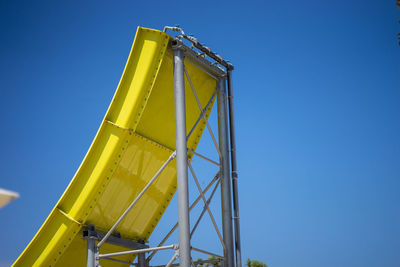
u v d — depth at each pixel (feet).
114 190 44.57
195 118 51.57
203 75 50.34
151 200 50.55
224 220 49.73
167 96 46.09
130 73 42.22
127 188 46.09
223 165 51.13
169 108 46.88
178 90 42.27
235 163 51.70
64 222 41.75
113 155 41.32
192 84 48.29
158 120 46.14
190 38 45.24
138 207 49.21
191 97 49.83
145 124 44.70
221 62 51.60
